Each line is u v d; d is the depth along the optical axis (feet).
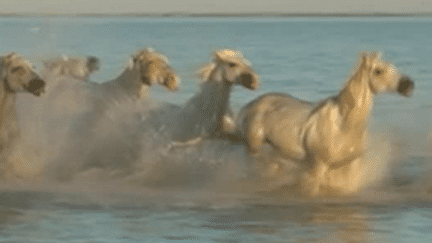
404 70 207.41
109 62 218.38
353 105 78.07
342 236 65.31
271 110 83.15
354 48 300.40
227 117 88.43
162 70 89.51
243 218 71.10
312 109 81.05
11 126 87.97
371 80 77.87
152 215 72.13
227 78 86.02
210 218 71.10
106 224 68.95
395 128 119.55
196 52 264.11
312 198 79.15
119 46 297.33
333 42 349.61
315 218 71.15
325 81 177.47
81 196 79.87
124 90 92.38
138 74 90.68
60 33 334.03
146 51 90.84
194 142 89.25
